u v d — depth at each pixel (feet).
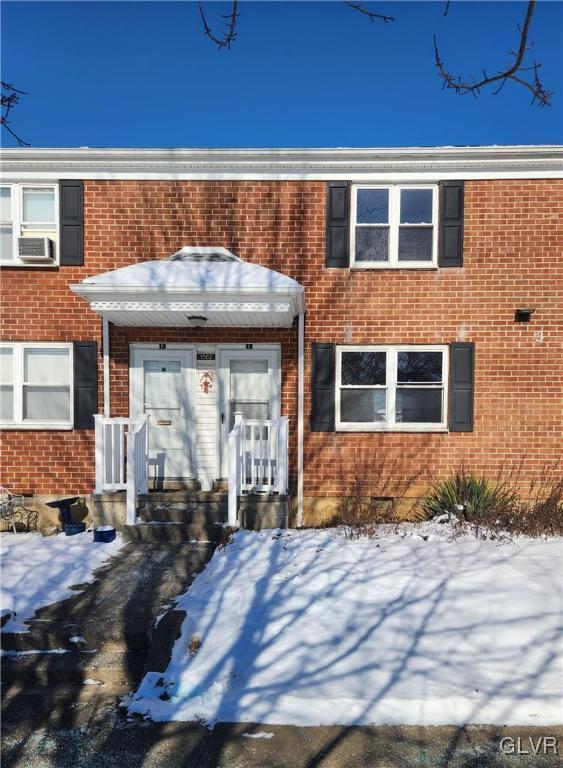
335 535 21.81
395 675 11.94
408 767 9.67
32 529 25.43
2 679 13.03
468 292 25.52
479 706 10.97
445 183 25.32
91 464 25.67
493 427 25.62
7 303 25.66
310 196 25.67
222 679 11.93
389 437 25.76
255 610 14.75
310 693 11.37
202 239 25.72
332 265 25.71
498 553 19.52
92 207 25.64
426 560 18.67
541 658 12.56
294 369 25.86
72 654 13.62
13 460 25.71
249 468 26.04
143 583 16.99
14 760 10.11
